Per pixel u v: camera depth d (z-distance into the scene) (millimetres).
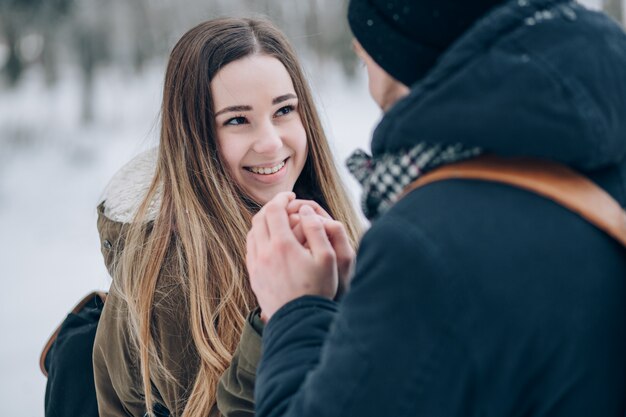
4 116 19641
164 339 1544
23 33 21766
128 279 1588
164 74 1688
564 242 817
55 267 7043
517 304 784
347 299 843
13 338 5082
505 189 835
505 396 811
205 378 1486
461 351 774
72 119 19531
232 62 1576
